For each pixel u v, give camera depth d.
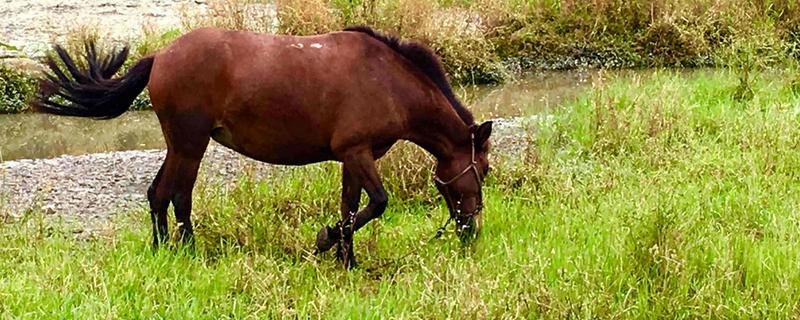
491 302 5.50
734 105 10.62
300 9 12.87
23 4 15.61
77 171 9.08
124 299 5.67
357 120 6.15
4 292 5.50
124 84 6.32
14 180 8.73
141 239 6.71
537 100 12.61
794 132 9.05
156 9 15.55
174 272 6.00
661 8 14.49
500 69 13.53
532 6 14.60
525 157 8.67
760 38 13.68
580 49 14.32
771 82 11.42
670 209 6.59
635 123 9.38
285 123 6.17
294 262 6.46
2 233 6.84
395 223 7.35
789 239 6.54
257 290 5.75
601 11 14.47
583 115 10.09
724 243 6.34
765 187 7.80
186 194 6.38
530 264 6.00
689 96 10.86
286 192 7.72
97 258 6.17
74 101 6.31
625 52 14.34
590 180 8.02
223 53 6.12
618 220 6.85
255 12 13.02
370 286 6.20
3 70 11.68
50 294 5.59
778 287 5.77
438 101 6.42
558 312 5.46
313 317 5.54
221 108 6.17
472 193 6.62
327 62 6.16
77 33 12.59
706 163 8.41
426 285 5.74
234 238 6.71
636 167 8.49
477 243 6.68
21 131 11.14
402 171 7.83
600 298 5.59
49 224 7.43
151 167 9.28
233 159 9.27
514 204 7.58
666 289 5.66
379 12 13.27
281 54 6.14
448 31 13.40
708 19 14.38
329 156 6.40
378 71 6.23
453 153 6.56
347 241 6.36
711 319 5.50
